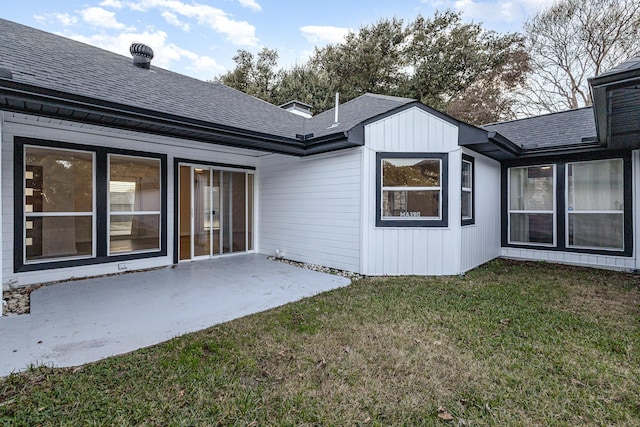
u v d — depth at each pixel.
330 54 20.62
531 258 7.48
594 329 3.34
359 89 19.75
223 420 1.98
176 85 7.25
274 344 3.01
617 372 2.51
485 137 5.62
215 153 7.66
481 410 2.09
